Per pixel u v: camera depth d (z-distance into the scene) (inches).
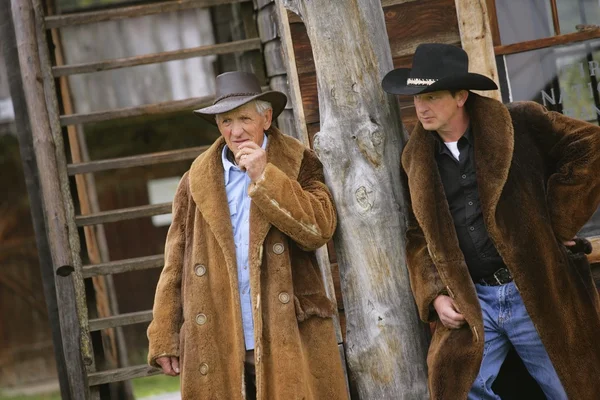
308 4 326.0
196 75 848.3
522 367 332.5
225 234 306.7
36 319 1029.2
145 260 449.1
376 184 322.7
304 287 310.3
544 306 297.6
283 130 437.7
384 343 325.7
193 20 798.5
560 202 303.6
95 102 844.0
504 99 414.6
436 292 302.4
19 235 1033.5
